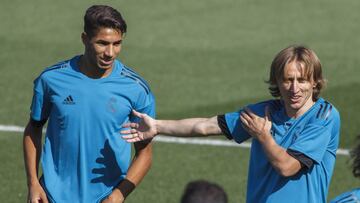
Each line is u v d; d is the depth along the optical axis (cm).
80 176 1989
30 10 5109
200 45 4619
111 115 1966
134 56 4422
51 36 4706
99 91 1959
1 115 3559
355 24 5028
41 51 4472
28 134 2038
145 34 4759
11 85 3947
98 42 1903
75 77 1966
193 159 3148
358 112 3650
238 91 3956
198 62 4350
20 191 2817
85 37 1930
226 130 1864
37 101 1995
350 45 4678
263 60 4403
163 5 5284
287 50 1772
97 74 1964
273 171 1806
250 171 1853
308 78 1759
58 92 1966
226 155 3194
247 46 4628
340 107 3716
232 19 5075
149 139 1927
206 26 4931
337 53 4534
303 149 1758
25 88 3916
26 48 4506
